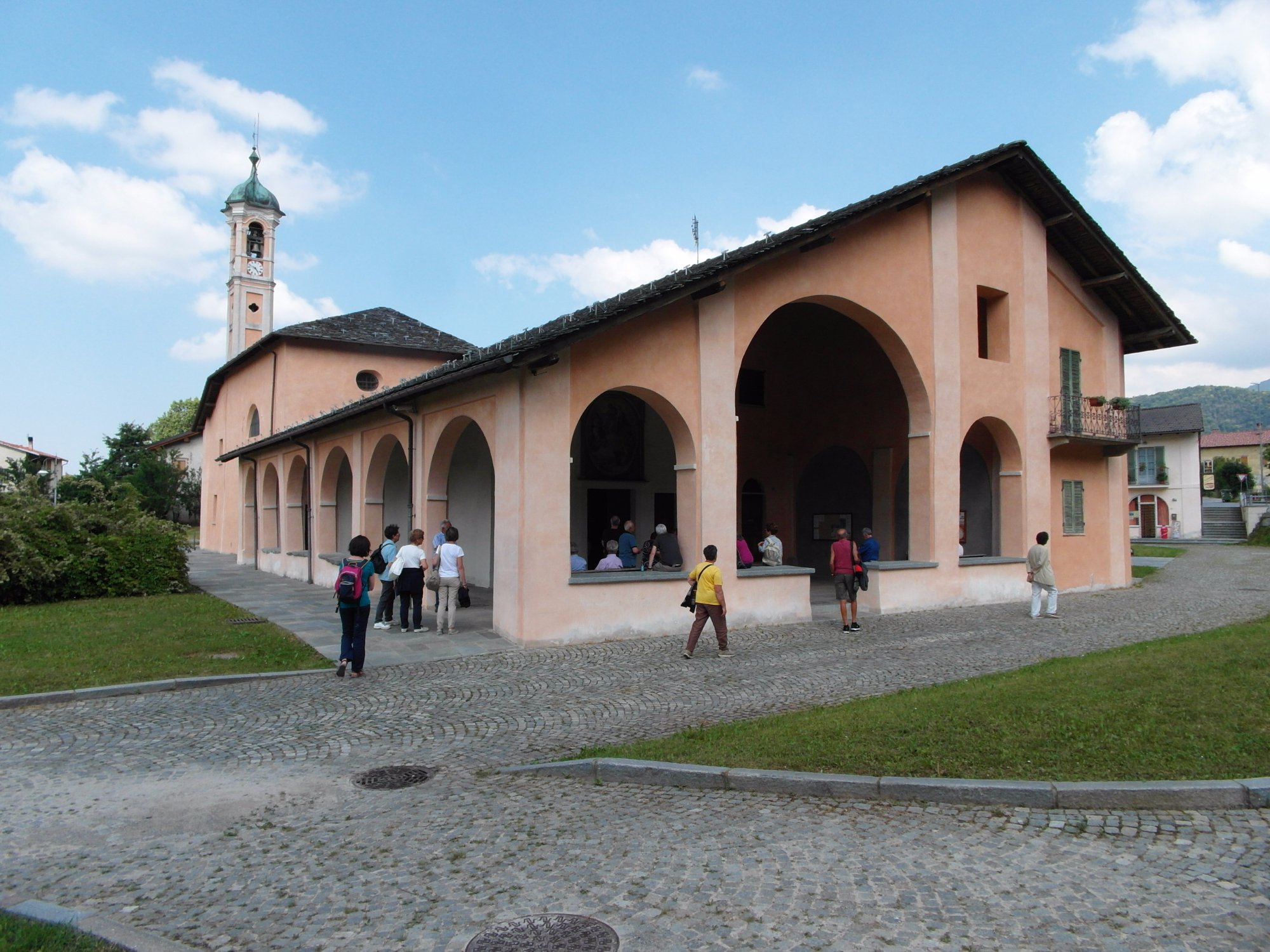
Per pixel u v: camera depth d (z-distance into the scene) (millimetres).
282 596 18047
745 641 12047
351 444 18562
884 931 3732
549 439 11766
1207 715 6531
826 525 20953
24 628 13000
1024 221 17734
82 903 4246
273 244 38094
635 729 7477
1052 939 3635
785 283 14070
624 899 4137
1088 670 8445
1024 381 17453
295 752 6906
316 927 3945
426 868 4613
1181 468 45875
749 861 4559
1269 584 19922
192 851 4914
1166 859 4410
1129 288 19391
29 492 18703
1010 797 5270
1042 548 14500
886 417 19672
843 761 5938
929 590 15508
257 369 30016
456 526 20516
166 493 44625
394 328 29906
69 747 7062
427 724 7750
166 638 12109
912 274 15688
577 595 11898
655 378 12664
